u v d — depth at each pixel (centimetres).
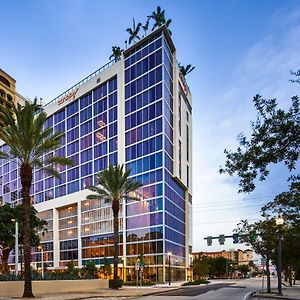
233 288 4869
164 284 6169
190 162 9606
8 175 11475
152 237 6875
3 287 2873
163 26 7419
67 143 9475
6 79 13725
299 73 895
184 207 8812
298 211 3084
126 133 7812
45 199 10000
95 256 8125
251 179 968
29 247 2941
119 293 3425
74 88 9450
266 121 905
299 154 879
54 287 3512
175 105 7975
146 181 7188
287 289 4322
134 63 7906
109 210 7981
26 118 3047
